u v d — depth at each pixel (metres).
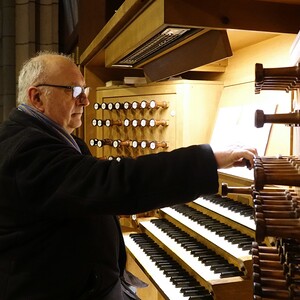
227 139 2.12
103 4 3.32
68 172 1.07
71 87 1.36
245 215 1.84
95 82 3.26
